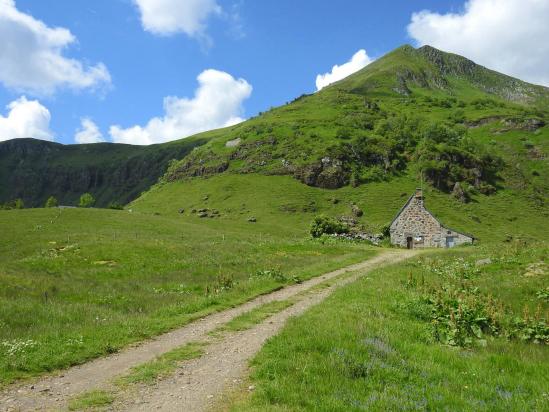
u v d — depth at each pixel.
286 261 40.88
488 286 22.77
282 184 146.50
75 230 66.81
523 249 31.50
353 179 144.75
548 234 116.44
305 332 13.16
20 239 56.12
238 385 10.02
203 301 19.91
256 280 26.20
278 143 171.38
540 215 132.25
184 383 10.33
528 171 165.50
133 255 40.41
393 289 20.31
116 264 37.09
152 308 20.05
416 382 9.83
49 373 11.19
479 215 126.75
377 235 82.12
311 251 50.72
